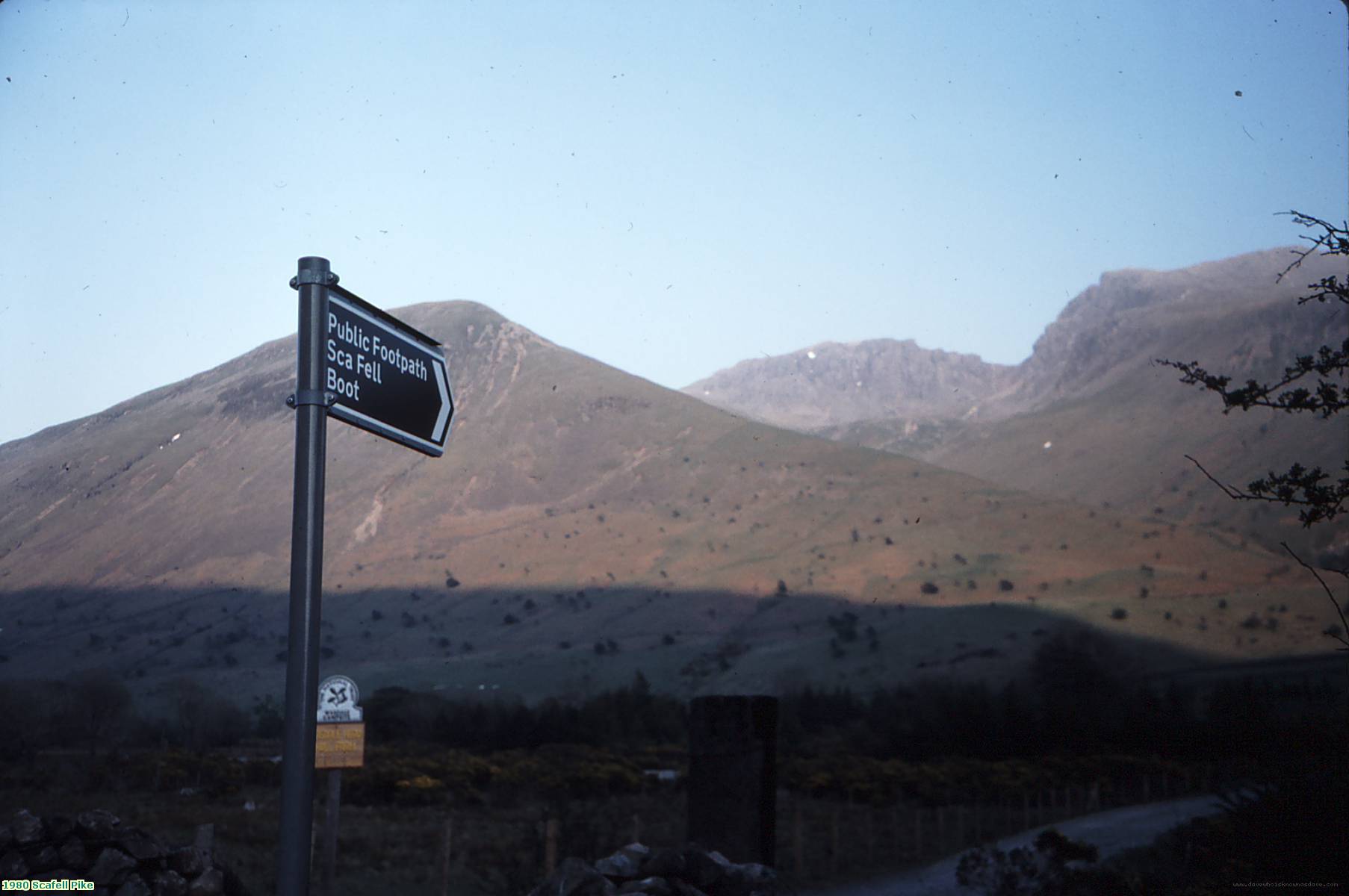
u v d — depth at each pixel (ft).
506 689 475.72
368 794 118.62
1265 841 26.71
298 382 9.96
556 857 45.60
